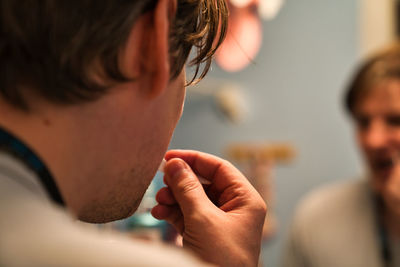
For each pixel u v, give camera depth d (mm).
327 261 792
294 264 849
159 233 670
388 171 749
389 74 731
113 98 291
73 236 246
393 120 732
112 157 303
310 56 1176
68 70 272
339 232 796
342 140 1146
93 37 275
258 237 386
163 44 287
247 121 1224
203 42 344
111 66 282
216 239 364
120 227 681
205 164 417
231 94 1197
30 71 268
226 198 405
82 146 288
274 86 1203
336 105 1151
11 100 266
